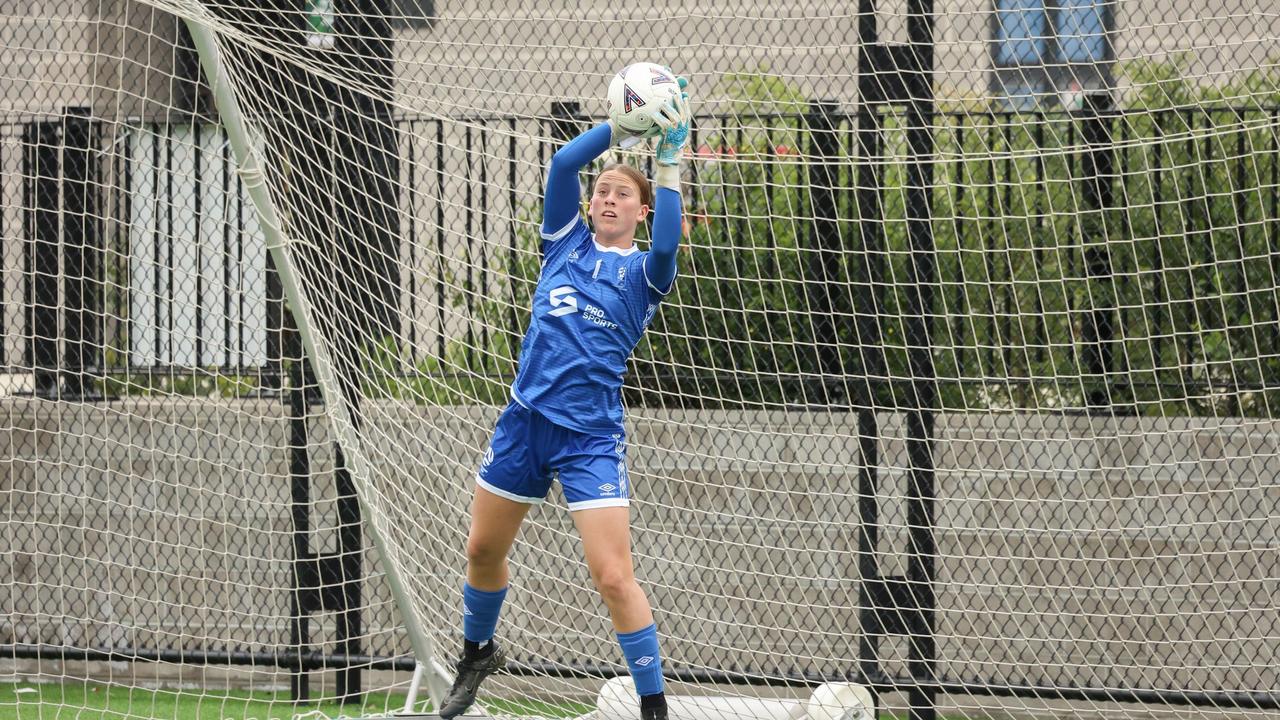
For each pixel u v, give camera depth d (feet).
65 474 83.76
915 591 75.61
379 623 84.02
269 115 77.71
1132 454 76.33
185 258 87.86
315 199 78.89
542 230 54.44
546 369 52.60
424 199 83.41
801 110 80.02
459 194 83.61
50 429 83.76
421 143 83.92
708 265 80.69
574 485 52.13
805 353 79.82
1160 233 77.20
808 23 74.18
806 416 78.64
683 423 72.23
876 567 73.72
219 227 88.02
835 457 78.23
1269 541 74.64
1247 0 76.54
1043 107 76.07
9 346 86.63
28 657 79.15
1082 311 73.00
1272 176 75.56
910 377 71.67
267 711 78.43
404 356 79.30
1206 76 68.13
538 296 53.57
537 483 53.52
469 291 76.84
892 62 70.69
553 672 76.33
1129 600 75.77
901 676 76.84
